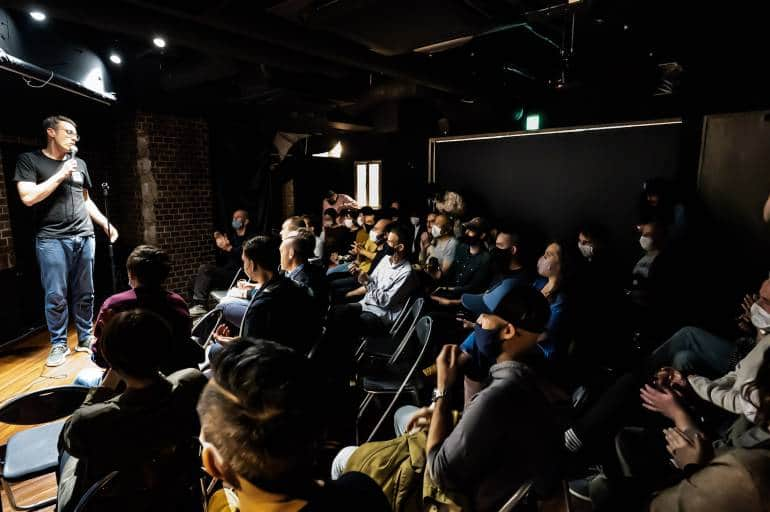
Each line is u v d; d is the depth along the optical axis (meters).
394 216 5.94
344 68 4.05
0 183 3.79
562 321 2.26
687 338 2.51
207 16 2.49
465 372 1.36
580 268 2.49
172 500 1.21
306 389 0.64
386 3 2.44
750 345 2.18
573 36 3.77
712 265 4.30
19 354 3.60
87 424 1.07
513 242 3.27
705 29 3.01
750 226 4.17
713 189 4.36
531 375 1.16
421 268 4.73
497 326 1.22
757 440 1.45
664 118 4.75
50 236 3.26
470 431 1.08
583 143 5.43
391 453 1.47
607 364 2.67
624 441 1.77
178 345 1.84
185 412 1.22
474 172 6.47
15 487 2.08
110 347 1.08
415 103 6.25
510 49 4.84
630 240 5.18
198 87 5.10
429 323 2.37
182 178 5.39
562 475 1.23
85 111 4.75
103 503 1.09
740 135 4.14
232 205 6.13
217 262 5.86
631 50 3.92
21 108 4.03
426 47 3.50
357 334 3.26
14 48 2.69
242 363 0.63
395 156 7.40
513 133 5.96
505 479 1.13
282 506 0.63
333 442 2.46
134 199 5.18
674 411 1.47
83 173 3.46
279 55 3.53
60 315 3.37
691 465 1.12
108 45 4.00
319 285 2.68
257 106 5.85
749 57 3.65
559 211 5.72
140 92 4.72
